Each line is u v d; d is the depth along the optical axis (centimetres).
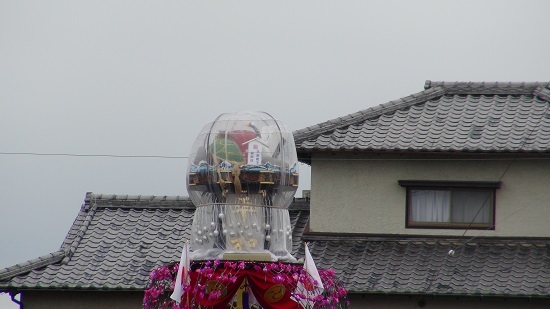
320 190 4362
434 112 4544
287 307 2466
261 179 2550
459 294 3944
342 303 2809
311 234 4312
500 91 4666
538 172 4297
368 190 4347
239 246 2534
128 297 4156
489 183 4278
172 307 2555
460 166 4322
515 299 3984
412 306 4028
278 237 2566
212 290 2444
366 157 4356
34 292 4166
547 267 4078
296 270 2495
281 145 2603
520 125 4403
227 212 2547
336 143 4312
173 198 4616
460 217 4303
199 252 2548
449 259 4147
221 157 2558
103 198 4631
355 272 4084
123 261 4241
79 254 4288
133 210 4584
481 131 4369
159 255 4275
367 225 4322
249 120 2612
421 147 4269
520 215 4272
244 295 2480
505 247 4219
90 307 4159
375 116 4522
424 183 4297
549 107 4531
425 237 4272
